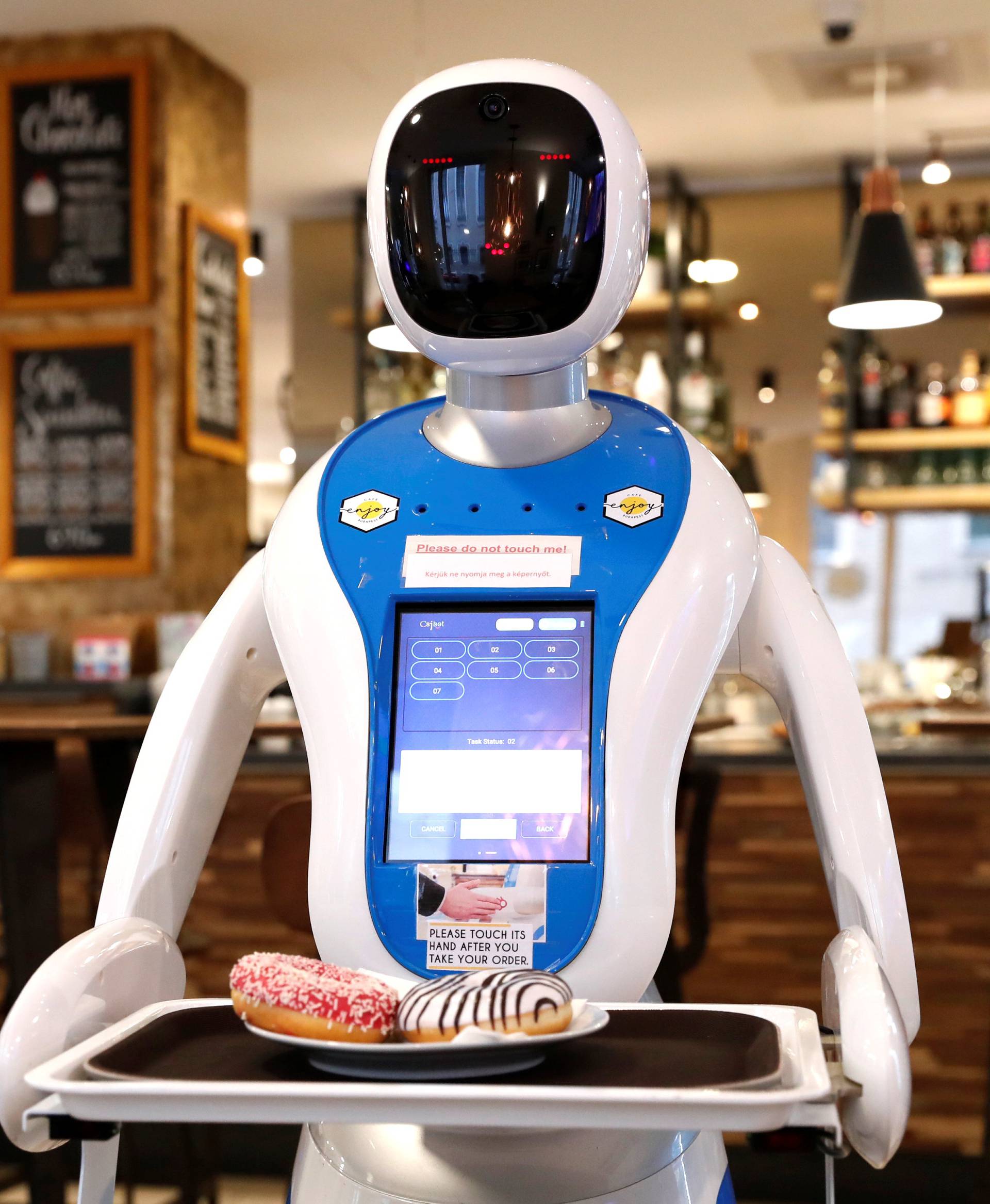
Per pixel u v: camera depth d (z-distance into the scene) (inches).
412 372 216.2
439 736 34.5
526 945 32.4
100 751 87.7
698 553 35.3
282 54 173.0
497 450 37.1
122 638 154.6
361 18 162.7
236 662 40.3
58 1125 25.4
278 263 261.0
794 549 233.3
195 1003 30.3
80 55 166.6
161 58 164.2
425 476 37.3
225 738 40.5
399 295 35.8
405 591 35.5
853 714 37.9
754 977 116.7
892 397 208.2
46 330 167.0
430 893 32.9
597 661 34.3
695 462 37.2
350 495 37.4
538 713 34.4
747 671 40.3
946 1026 113.3
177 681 39.9
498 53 174.2
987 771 113.3
